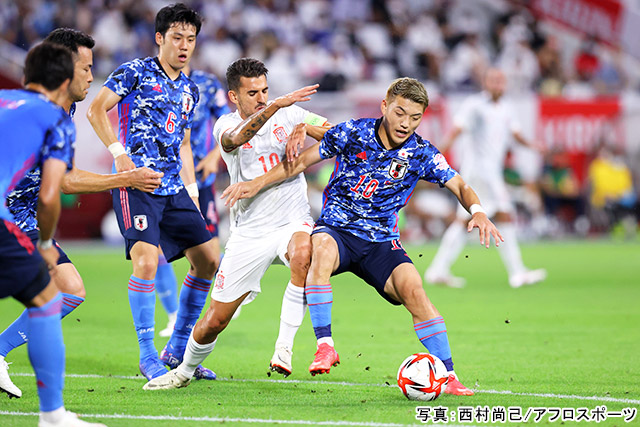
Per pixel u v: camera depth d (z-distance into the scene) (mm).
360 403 18547
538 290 43875
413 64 86062
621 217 79000
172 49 21875
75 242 76250
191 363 20125
